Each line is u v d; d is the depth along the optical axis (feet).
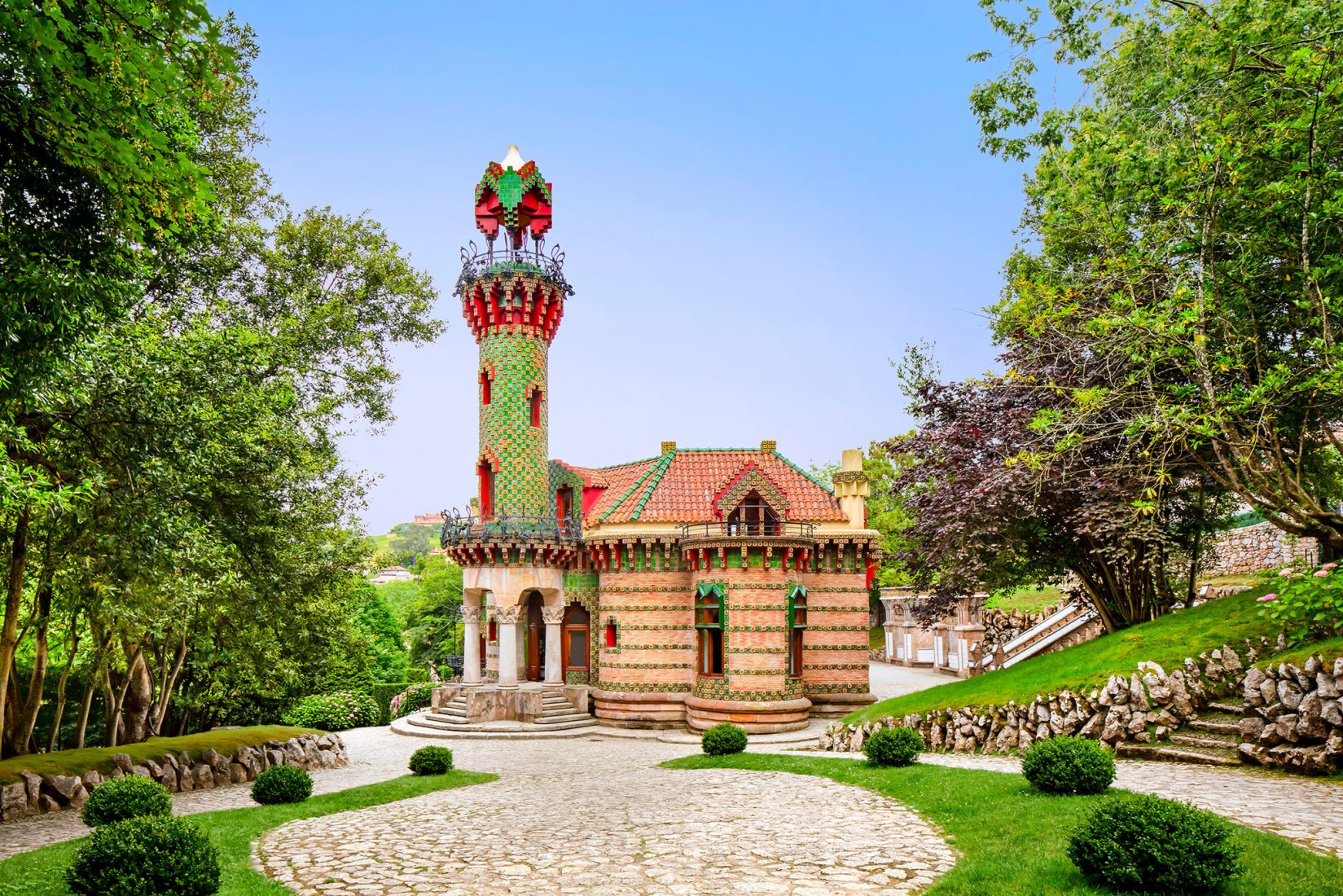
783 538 114.73
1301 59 54.03
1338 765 54.90
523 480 130.41
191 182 38.06
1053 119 79.20
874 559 127.54
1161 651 73.61
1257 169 60.85
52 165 38.24
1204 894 33.19
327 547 94.22
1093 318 66.28
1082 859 35.94
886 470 203.21
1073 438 67.77
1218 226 66.49
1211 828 34.17
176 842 39.04
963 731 78.74
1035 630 138.82
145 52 32.83
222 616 90.02
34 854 46.44
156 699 103.71
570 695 128.36
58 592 76.38
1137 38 74.79
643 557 125.59
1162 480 66.08
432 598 226.38
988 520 85.25
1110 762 50.96
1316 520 63.31
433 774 82.74
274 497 78.33
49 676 121.29
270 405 78.64
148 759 78.02
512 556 127.54
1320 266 58.59
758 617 114.52
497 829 55.21
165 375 60.59
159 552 58.18
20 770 67.62
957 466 92.43
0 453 43.34
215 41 34.78
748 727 112.06
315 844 51.75
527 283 130.82
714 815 56.39
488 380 134.62
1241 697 67.62
